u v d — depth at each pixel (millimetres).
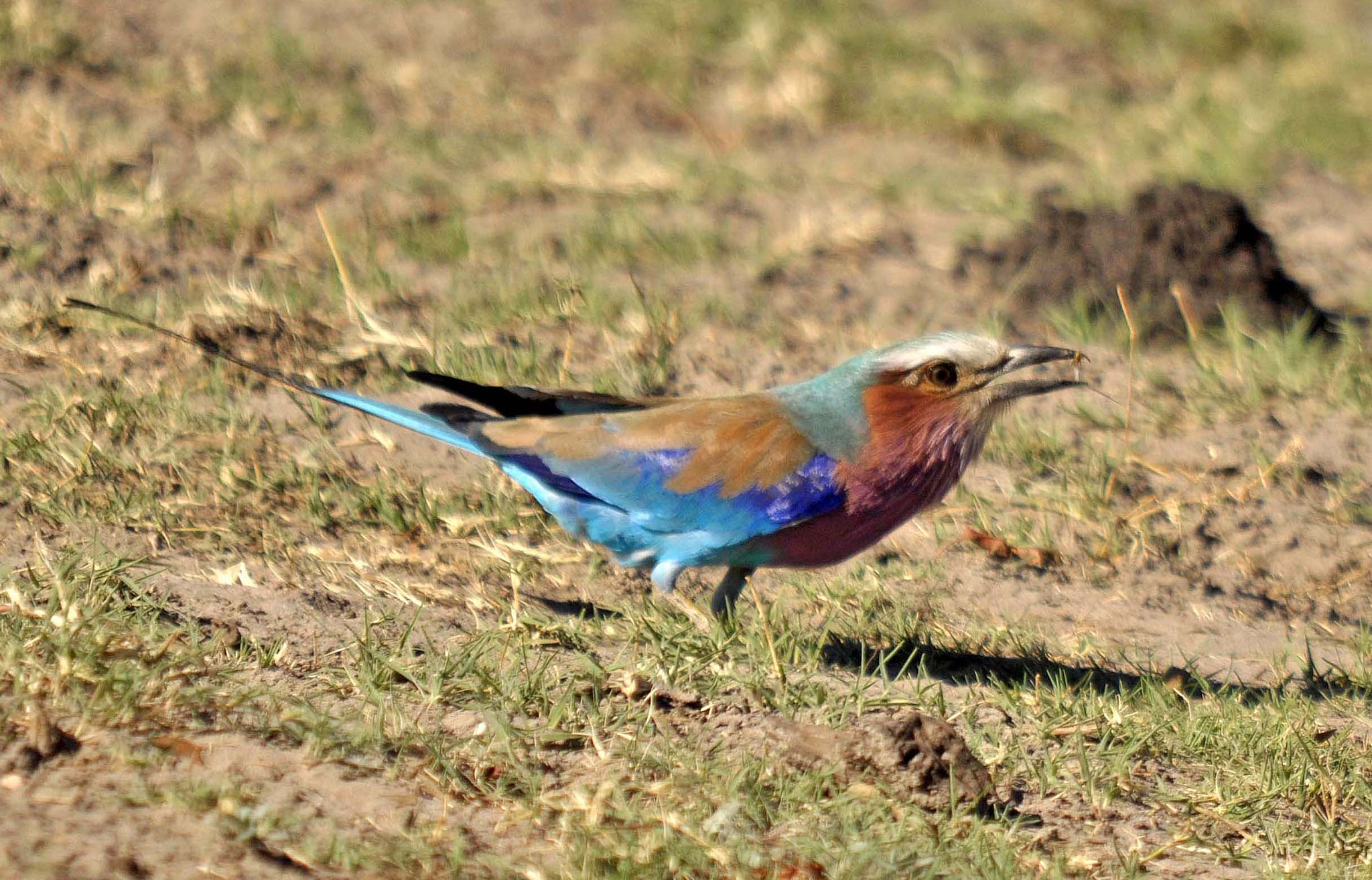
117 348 14500
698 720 9703
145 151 19047
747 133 23156
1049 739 10055
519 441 11586
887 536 13430
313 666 9805
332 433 13914
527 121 22328
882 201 21141
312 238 17734
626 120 22891
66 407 13125
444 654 10055
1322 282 19812
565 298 16703
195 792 8008
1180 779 9836
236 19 22984
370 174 19812
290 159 19766
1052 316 17719
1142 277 17953
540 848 8156
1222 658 12086
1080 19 27859
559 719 9328
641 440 11352
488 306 16531
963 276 18812
